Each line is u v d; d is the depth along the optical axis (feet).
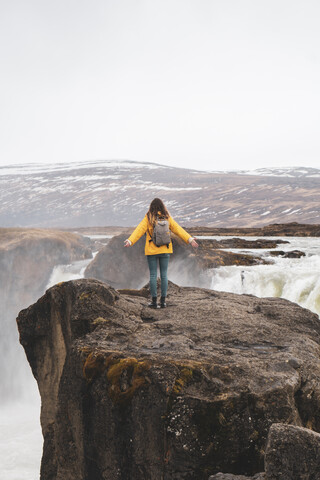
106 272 62.18
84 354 16.17
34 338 23.06
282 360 15.49
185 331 18.89
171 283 29.32
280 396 13.60
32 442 32.86
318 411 14.76
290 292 48.93
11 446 31.94
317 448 9.80
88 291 20.80
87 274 64.34
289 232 181.57
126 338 17.83
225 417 13.39
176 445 13.35
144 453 13.93
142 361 14.79
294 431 10.07
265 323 20.21
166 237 21.74
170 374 14.10
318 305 46.70
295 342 17.76
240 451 13.29
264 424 13.37
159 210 22.00
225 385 13.96
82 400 15.78
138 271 60.59
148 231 22.27
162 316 21.18
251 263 60.39
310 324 21.04
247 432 13.32
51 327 22.48
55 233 79.05
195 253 57.11
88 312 19.98
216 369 14.38
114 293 22.57
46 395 22.76
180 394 13.74
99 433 15.06
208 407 13.39
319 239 141.49
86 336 18.02
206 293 27.53
